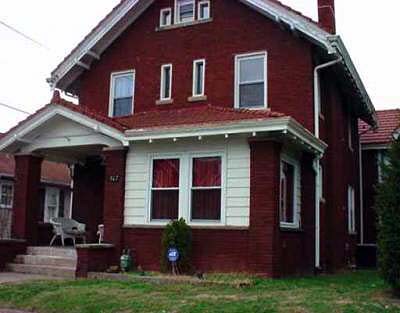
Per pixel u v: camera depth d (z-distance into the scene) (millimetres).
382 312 8336
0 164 25984
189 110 15609
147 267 13461
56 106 14562
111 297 9594
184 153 13508
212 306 8602
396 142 11062
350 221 20203
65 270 13453
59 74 18094
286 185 13914
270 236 12109
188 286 10891
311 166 14844
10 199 26156
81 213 18281
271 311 8180
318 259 14766
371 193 22766
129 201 14000
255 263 12195
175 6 17453
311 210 14688
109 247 13633
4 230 25453
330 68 16141
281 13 15086
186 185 13367
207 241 12898
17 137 15109
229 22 16406
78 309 8969
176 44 17203
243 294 9836
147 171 13898
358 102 19844
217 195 13055
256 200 12367
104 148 14398
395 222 10523
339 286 11523
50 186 29062
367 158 23203
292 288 10664
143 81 17578
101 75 18375
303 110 14891
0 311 9258
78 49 17922
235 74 16000
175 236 12766
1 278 12656
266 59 15641
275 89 15367
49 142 15219
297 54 15219
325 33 14461
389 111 25312
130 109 17781
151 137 13328
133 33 18062
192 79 16703
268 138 12414
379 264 10727
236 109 14734
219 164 13148
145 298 9453
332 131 16500
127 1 17391
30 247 15156
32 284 11133
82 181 18438
